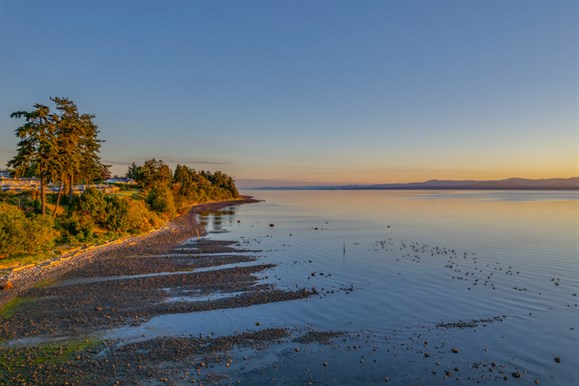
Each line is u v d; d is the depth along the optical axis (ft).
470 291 100.53
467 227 253.65
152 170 424.46
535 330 74.49
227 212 413.39
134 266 127.34
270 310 85.05
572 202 596.70
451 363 61.46
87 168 255.29
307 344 67.77
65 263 128.36
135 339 68.03
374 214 373.40
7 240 125.70
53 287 100.27
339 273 121.08
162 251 158.92
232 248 168.66
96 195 197.77
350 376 57.00
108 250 157.07
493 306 88.43
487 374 58.08
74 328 72.59
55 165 181.27
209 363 59.72
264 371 57.77
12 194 216.54
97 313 80.94
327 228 252.01
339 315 82.43
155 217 248.73
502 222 285.02
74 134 200.23
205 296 94.68
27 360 58.95
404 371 58.80
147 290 98.84
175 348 64.69
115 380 53.57
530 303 90.48
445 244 181.57
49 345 64.75
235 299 92.32
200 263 135.23
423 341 69.62
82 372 55.52
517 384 55.36
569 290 101.14
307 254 155.12
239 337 70.08
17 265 119.24
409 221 298.15
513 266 131.64
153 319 78.28
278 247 172.45
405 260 142.92
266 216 357.20
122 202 211.20
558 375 57.82
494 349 66.49
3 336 68.28
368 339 70.33
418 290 101.65
